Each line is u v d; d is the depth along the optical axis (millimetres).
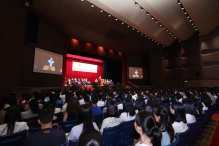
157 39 14898
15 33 7887
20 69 8414
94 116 2973
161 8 9781
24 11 8555
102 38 14695
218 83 13750
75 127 1917
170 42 16625
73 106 2873
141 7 9758
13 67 7754
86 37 14125
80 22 11438
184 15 11992
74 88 11727
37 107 3076
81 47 15023
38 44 9820
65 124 2531
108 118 2389
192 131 2723
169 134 1622
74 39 14406
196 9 10281
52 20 10523
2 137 1782
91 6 10148
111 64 21781
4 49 7195
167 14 10594
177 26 12750
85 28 12273
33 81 9383
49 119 1702
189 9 10180
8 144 1843
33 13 9336
